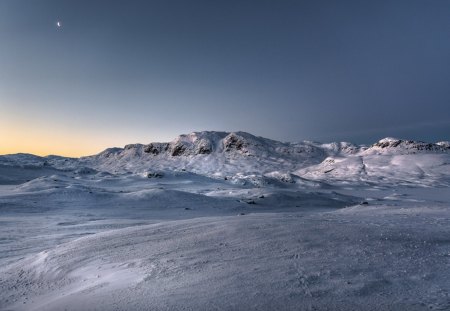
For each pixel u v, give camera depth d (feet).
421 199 287.07
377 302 18.81
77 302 26.35
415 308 17.56
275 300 20.58
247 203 211.61
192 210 179.63
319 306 19.07
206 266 30.45
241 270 27.73
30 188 263.29
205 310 20.33
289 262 28.53
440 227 42.09
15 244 70.79
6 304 32.45
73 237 80.64
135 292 25.96
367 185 559.38
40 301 31.04
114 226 102.73
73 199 198.59
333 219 54.39
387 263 26.23
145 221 119.55
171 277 28.53
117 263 37.73
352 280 22.75
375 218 56.13
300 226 43.78
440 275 22.74
